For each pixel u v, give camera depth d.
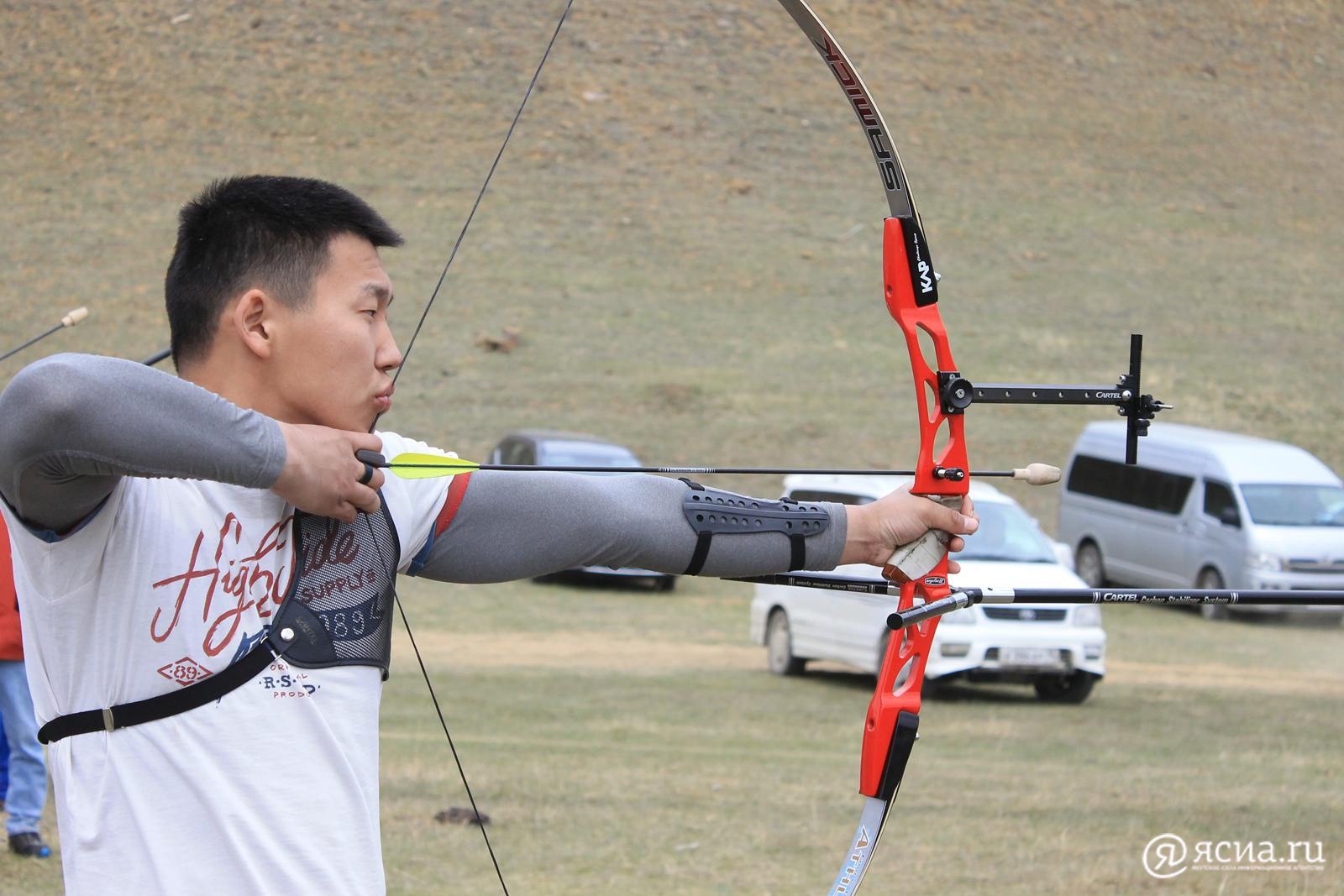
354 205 4.32
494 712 23.38
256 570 4.07
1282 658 33.81
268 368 4.25
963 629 25.94
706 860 14.05
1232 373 65.62
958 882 13.43
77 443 3.59
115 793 3.96
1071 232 80.12
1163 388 63.00
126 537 3.96
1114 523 45.34
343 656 4.14
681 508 4.85
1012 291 72.62
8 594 12.69
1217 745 21.83
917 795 17.44
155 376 3.70
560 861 13.84
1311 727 23.81
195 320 4.29
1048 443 58.03
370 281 4.32
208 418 3.73
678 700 25.41
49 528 3.90
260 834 3.96
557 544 4.64
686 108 89.19
